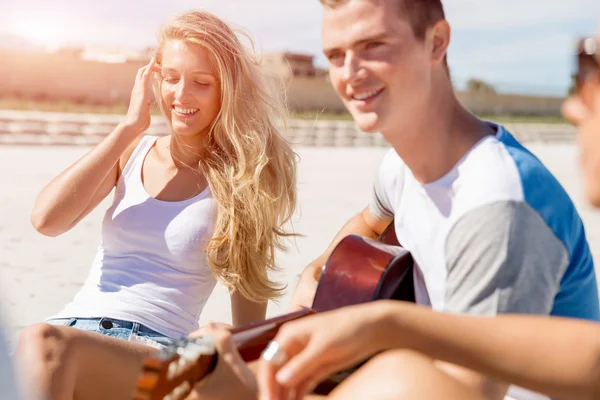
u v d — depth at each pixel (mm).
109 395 2100
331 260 1892
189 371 1312
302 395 1186
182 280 2666
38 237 6848
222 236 2711
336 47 1567
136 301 2564
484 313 1443
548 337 1132
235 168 2869
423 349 1183
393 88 1546
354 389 1222
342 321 1171
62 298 4688
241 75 2902
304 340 1177
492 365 1155
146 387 1190
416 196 1735
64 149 17828
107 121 20500
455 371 1330
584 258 1625
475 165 1559
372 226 2328
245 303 2912
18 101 33688
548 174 1543
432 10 1545
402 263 1864
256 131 2947
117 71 39375
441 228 1646
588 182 940
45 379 1896
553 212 1484
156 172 2885
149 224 2701
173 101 2855
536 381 1137
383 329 1175
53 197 2736
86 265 5742
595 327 1135
